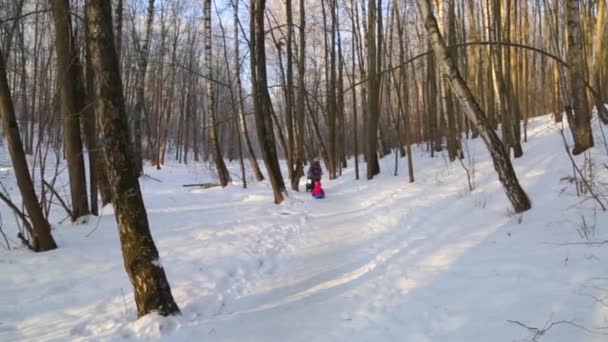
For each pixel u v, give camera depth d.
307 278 5.72
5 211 9.62
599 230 5.12
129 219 4.34
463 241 6.33
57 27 8.00
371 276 5.50
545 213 6.45
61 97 8.38
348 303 4.72
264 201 12.30
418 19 21.92
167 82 34.56
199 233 8.08
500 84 11.20
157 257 4.46
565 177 7.70
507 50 11.73
